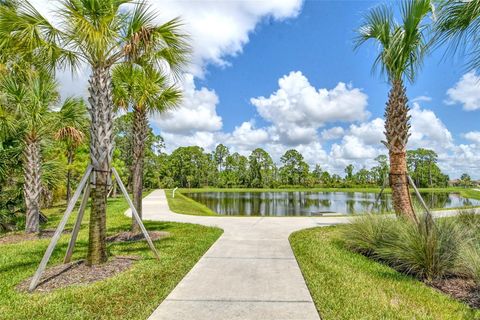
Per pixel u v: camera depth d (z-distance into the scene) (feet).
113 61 15.83
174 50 17.34
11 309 10.74
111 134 16.07
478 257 12.89
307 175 244.42
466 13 9.42
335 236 23.77
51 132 28.07
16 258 18.28
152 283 13.23
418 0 19.65
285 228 29.12
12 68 24.47
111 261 16.37
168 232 26.43
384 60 21.72
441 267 13.79
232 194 153.28
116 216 40.32
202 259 17.56
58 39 15.46
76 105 28.17
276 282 13.58
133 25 15.94
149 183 174.29
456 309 10.74
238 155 247.91
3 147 27.30
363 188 231.50
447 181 241.14
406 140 21.74
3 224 32.22
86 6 13.75
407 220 18.52
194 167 223.30
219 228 28.81
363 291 12.39
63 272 14.69
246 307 11.00
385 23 22.17
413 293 12.21
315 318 10.13
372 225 18.89
